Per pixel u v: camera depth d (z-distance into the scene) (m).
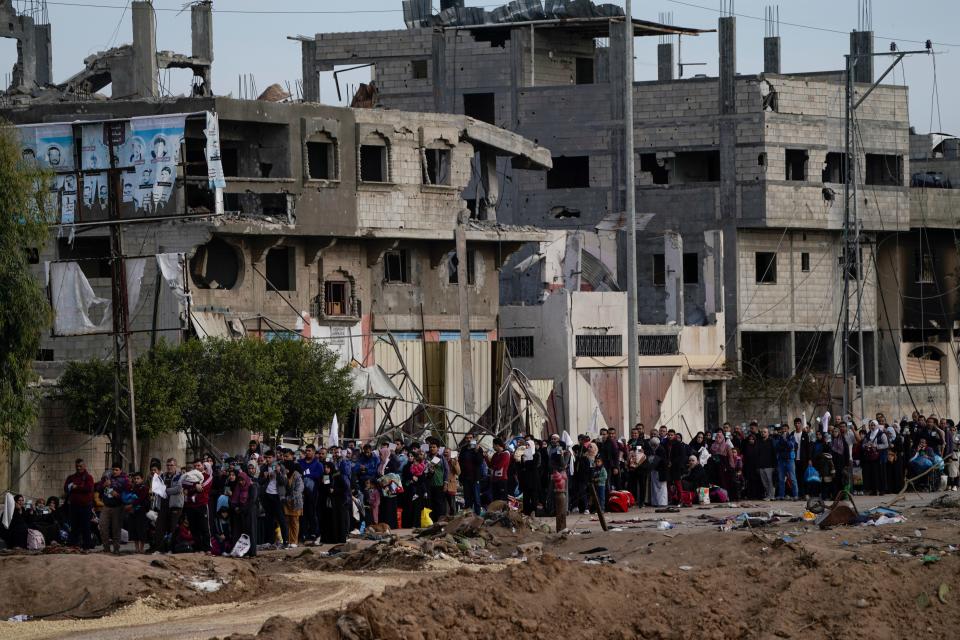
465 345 68.94
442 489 46.06
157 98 65.56
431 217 70.31
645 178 88.06
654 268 86.62
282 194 65.12
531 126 89.06
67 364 55.56
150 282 61.00
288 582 33.56
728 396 82.31
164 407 51.50
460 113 89.81
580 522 45.22
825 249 88.38
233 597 32.03
